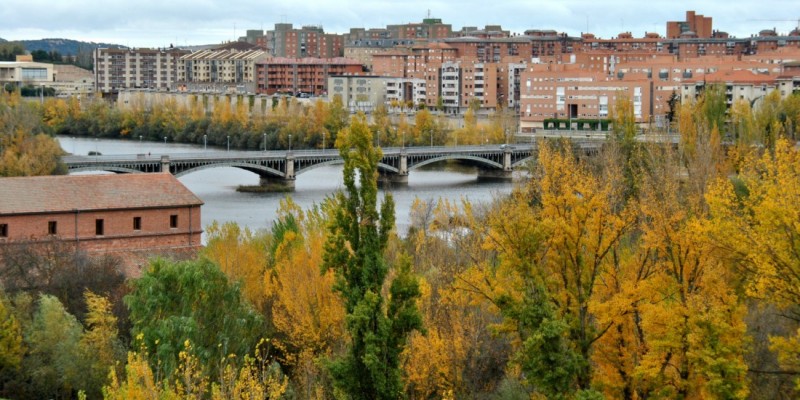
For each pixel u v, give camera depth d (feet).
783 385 183.52
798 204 173.78
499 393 206.69
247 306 250.57
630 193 349.61
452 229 341.21
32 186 367.66
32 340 255.29
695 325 169.37
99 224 369.71
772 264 171.22
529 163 476.95
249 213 613.52
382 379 183.83
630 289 182.70
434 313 229.86
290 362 251.80
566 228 188.14
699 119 538.47
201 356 208.85
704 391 168.86
